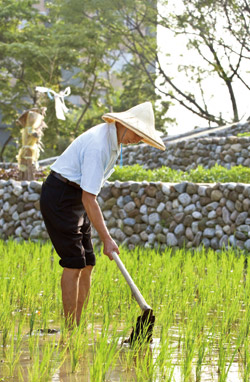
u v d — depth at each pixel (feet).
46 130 109.70
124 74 120.57
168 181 44.21
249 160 56.65
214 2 91.56
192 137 70.69
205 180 42.04
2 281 17.83
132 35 107.14
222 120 103.55
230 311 14.61
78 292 15.16
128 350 12.21
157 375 10.27
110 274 19.16
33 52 104.42
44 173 54.49
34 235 38.88
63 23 114.11
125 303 16.52
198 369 10.22
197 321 13.29
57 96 32.83
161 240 34.55
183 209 34.14
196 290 19.60
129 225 35.88
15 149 124.36
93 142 14.01
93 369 9.77
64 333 12.62
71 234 14.24
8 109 117.08
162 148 14.33
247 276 20.66
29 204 39.52
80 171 14.28
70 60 109.09
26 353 11.75
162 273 20.68
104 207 36.73
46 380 9.86
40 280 19.53
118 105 122.01
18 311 15.79
